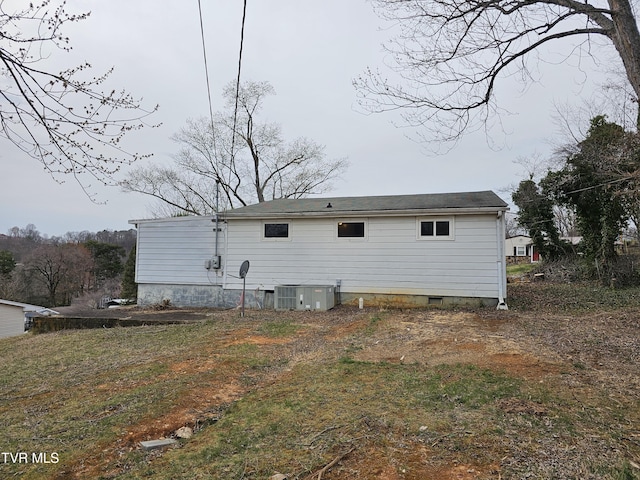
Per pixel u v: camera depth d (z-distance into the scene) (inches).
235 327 343.9
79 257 1521.9
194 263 528.4
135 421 144.3
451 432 121.0
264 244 498.3
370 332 301.9
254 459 109.7
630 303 415.2
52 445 127.0
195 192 1022.4
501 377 175.3
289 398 159.9
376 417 135.0
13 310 829.2
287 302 454.6
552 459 102.8
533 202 741.9
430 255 439.2
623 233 637.3
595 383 165.8
